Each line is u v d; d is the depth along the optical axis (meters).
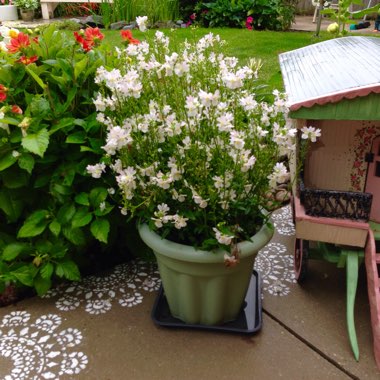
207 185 1.19
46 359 1.35
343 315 1.51
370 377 1.27
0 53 1.64
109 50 1.78
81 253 1.67
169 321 1.48
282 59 1.92
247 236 1.28
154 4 6.25
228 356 1.35
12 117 1.43
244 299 1.52
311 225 1.37
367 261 1.35
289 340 1.41
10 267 1.54
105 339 1.43
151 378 1.28
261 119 1.28
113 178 1.54
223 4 6.06
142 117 1.24
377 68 1.35
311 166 1.51
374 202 1.48
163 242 1.29
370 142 1.42
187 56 1.48
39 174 1.55
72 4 7.37
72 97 1.49
